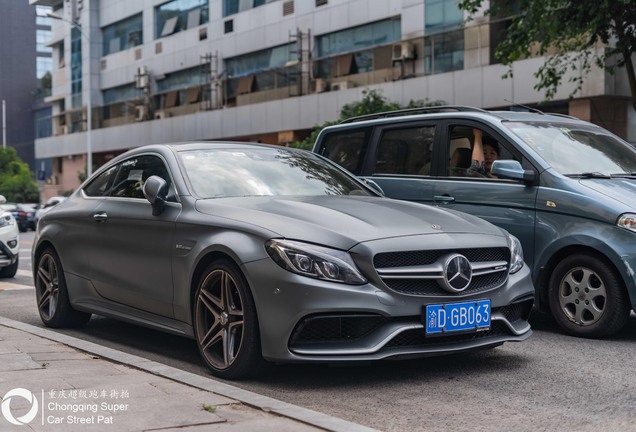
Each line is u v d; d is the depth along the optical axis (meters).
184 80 43.84
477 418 4.17
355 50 32.06
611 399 4.52
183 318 5.35
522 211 6.70
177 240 5.36
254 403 4.13
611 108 23.59
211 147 6.11
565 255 6.54
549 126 7.34
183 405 4.09
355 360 4.53
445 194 7.24
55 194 57.91
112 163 6.71
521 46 15.54
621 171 7.00
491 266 5.06
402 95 29.14
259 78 37.47
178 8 44.19
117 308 6.12
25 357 5.25
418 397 4.59
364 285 4.59
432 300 4.73
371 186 6.54
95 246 6.29
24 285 10.90
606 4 13.17
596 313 6.29
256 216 4.98
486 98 25.89
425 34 28.58
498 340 5.04
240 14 39.06
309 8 34.91
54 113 57.66
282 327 4.56
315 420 3.85
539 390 4.74
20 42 89.19
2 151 63.88
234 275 4.83
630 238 6.08
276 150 6.39
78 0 53.03
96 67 51.75
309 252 4.59
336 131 8.59
